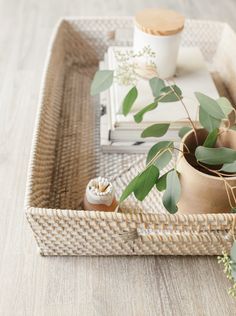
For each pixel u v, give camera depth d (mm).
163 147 564
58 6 1321
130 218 531
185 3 1431
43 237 568
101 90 601
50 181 677
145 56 744
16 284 577
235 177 550
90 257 607
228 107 586
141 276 591
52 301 562
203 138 600
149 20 733
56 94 802
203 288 584
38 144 635
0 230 649
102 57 956
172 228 547
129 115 700
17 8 1289
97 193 597
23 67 1011
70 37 917
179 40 740
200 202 574
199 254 610
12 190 714
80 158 732
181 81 777
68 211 534
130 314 554
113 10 1334
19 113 867
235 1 1466
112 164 725
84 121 805
